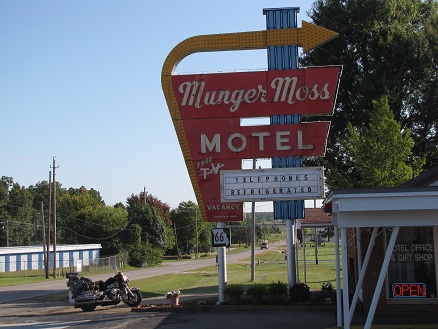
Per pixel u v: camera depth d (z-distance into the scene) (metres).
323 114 19.94
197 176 20.30
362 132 30.59
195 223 108.12
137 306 21.31
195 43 20.48
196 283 38.53
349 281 21.06
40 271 71.50
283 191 18.52
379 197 11.30
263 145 19.97
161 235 87.81
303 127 19.83
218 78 20.30
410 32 35.97
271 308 18.72
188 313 18.81
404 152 26.72
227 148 20.14
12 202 126.62
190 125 20.33
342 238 11.85
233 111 20.17
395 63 35.53
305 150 19.75
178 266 72.69
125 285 22.14
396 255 16.72
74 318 19.33
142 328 15.95
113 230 91.31
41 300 29.11
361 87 35.25
